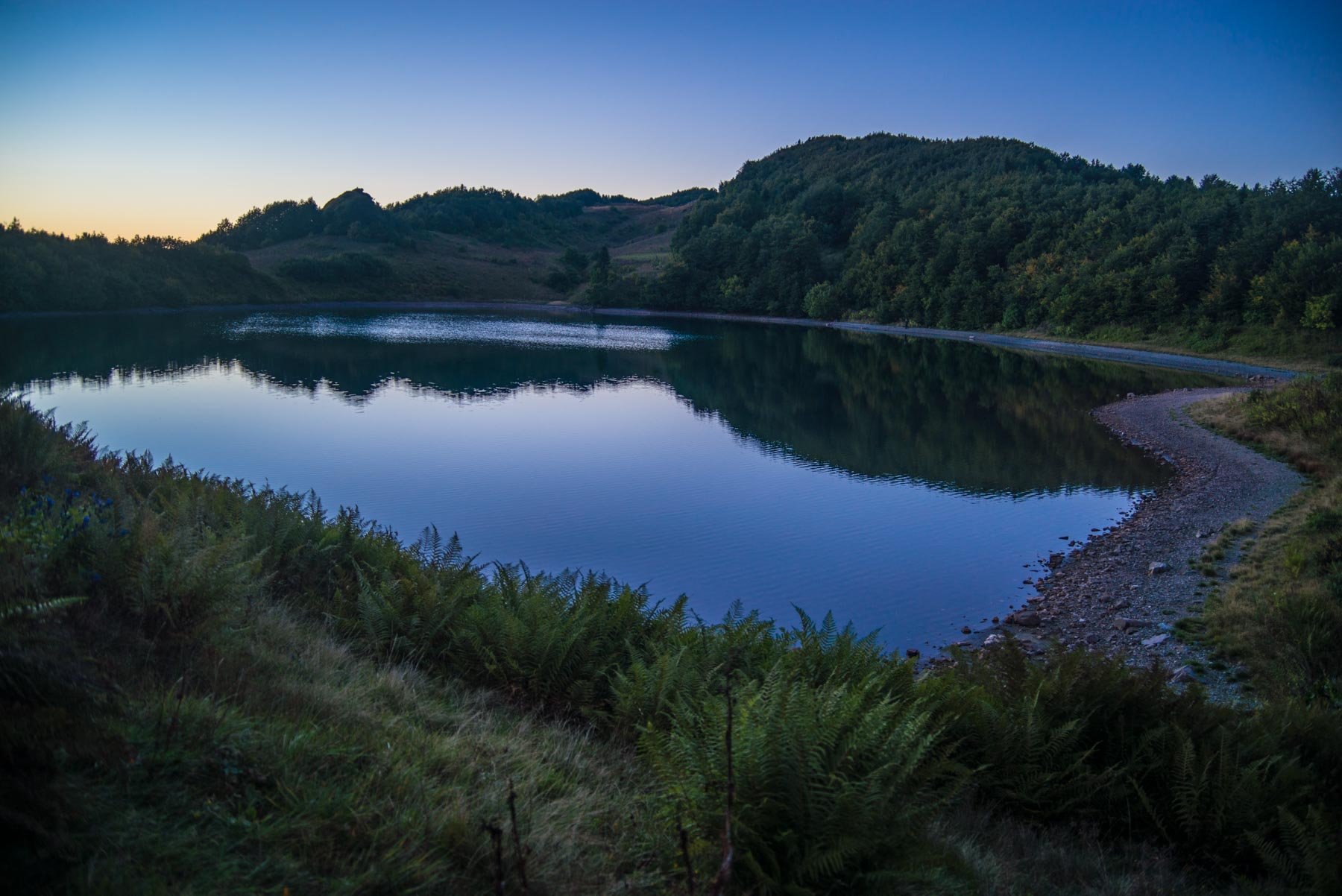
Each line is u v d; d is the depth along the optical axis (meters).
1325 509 17.89
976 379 55.84
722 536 19.06
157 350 59.62
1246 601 13.26
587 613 7.06
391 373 50.84
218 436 29.48
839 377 57.03
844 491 24.06
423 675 6.48
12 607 3.78
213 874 2.89
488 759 4.69
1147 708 6.52
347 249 169.62
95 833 2.85
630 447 30.20
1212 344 65.19
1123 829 5.78
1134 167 187.12
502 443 29.86
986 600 15.30
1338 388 31.17
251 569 6.50
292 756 3.86
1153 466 27.94
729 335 97.06
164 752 3.45
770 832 3.74
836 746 4.09
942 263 106.62
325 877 3.04
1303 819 5.43
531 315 127.06
